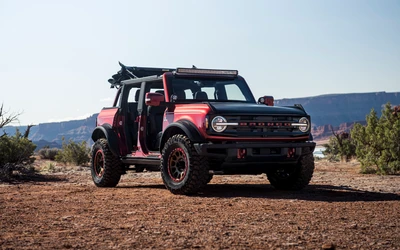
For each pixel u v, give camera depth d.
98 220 5.36
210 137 7.41
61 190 8.93
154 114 8.91
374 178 11.48
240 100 8.85
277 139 7.73
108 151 9.58
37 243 4.16
